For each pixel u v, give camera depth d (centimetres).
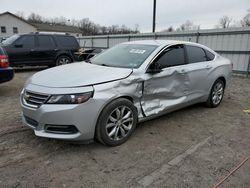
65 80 319
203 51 512
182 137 385
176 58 434
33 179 263
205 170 291
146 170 288
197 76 470
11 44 993
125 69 360
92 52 1214
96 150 331
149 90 375
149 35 1484
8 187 249
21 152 319
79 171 282
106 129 327
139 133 394
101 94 312
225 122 461
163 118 472
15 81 834
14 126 403
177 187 257
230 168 297
